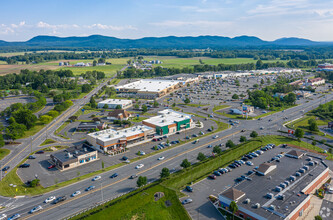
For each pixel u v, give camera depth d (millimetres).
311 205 97375
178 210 94312
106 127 189625
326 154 141000
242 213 88875
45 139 168000
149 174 121562
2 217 89375
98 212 92062
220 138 169125
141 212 93812
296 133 163625
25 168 127812
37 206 95375
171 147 154125
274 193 97000
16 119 187000
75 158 130625
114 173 122500
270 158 137000
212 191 107125
